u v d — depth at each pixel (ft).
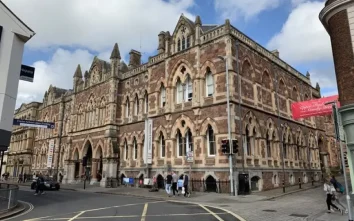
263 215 44.78
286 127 112.47
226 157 78.43
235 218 41.70
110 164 116.57
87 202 63.16
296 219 41.68
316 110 76.95
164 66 105.60
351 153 45.73
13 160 221.05
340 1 49.37
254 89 94.22
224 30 87.20
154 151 102.32
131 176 111.65
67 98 171.01
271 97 105.40
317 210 50.24
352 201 44.86
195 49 93.71
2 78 56.29
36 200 68.03
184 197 70.95
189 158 77.97
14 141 229.25
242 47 91.86
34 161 194.80
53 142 167.63
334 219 41.50
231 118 80.07
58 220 40.70
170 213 46.24
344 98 48.21
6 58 57.41
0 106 55.11
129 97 123.54
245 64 92.89
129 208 52.44
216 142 81.92
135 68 123.44
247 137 87.92
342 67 49.06
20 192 91.61
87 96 146.30
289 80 123.75
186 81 97.35
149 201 64.85
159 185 97.30
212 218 41.47
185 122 92.73
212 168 81.20
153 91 108.58
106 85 131.85
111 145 118.93
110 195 81.87
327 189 49.75
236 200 64.69
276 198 70.03
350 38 48.47
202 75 90.74
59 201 65.72
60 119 170.09
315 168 131.03
